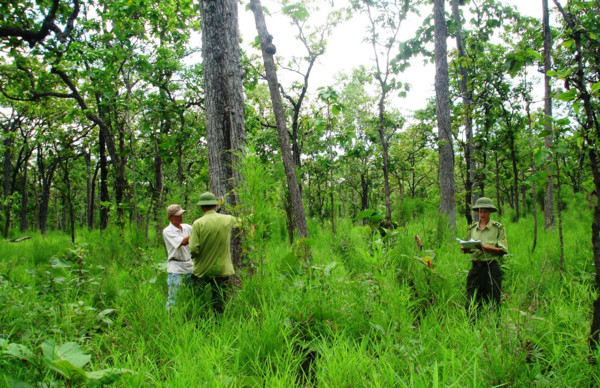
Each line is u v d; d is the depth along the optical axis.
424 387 2.36
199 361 2.83
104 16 10.27
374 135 14.41
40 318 3.83
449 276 5.22
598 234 3.08
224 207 5.99
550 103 8.35
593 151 3.38
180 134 11.58
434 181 27.52
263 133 14.42
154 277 5.96
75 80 14.20
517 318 3.26
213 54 6.16
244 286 4.71
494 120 12.20
